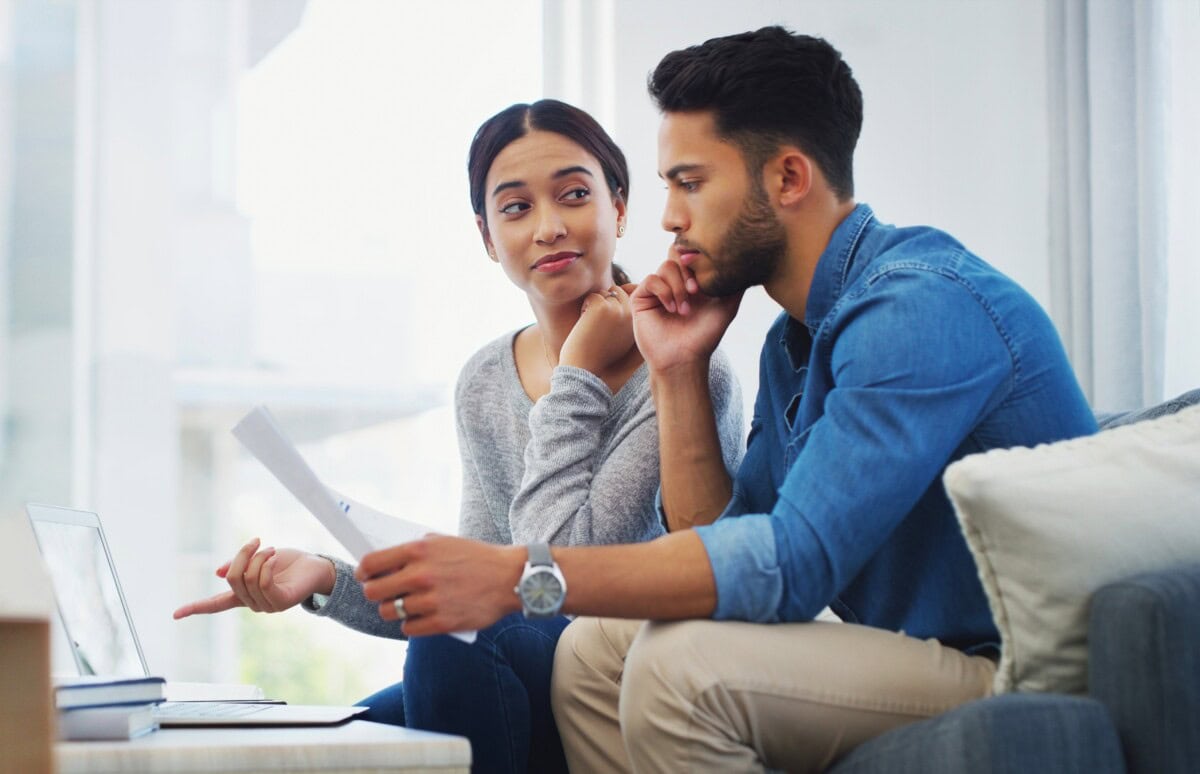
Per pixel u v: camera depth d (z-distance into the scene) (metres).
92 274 2.81
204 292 2.88
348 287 2.97
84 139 2.82
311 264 2.96
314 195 2.96
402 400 2.98
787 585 1.26
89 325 2.80
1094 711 1.12
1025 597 1.20
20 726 1.02
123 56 2.85
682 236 1.54
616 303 1.94
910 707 1.25
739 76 1.49
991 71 3.26
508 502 2.06
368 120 3.00
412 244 3.01
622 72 3.04
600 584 1.24
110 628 1.49
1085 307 3.13
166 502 2.82
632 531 1.83
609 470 1.84
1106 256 3.08
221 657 2.86
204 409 2.88
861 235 1.50
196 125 2.90
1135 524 1.20
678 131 1.52
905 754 1.14
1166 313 3.04
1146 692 1.12
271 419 1.27
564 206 1.99
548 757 1.61
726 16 3.11
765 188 1.50
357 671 2.95
